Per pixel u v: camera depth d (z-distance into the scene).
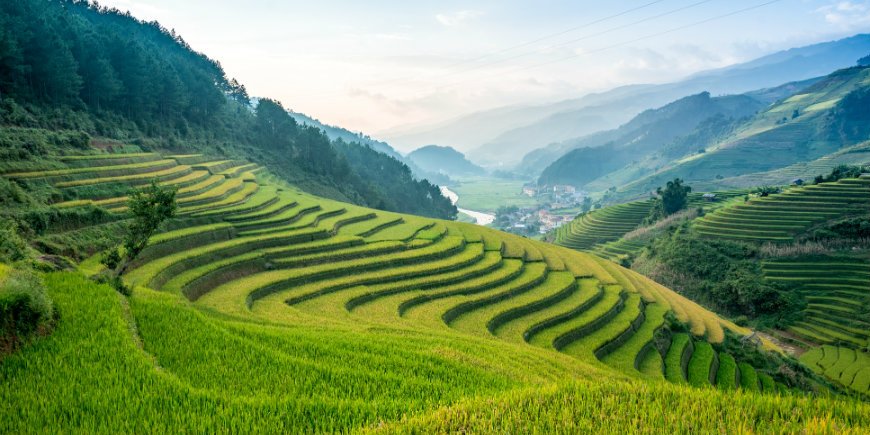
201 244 52.97
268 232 61.19
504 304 53.53
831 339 67.69
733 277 84.88
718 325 63.38
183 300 32.75
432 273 58.94
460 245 71.06
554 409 12.45
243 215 64.94
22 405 12.40
